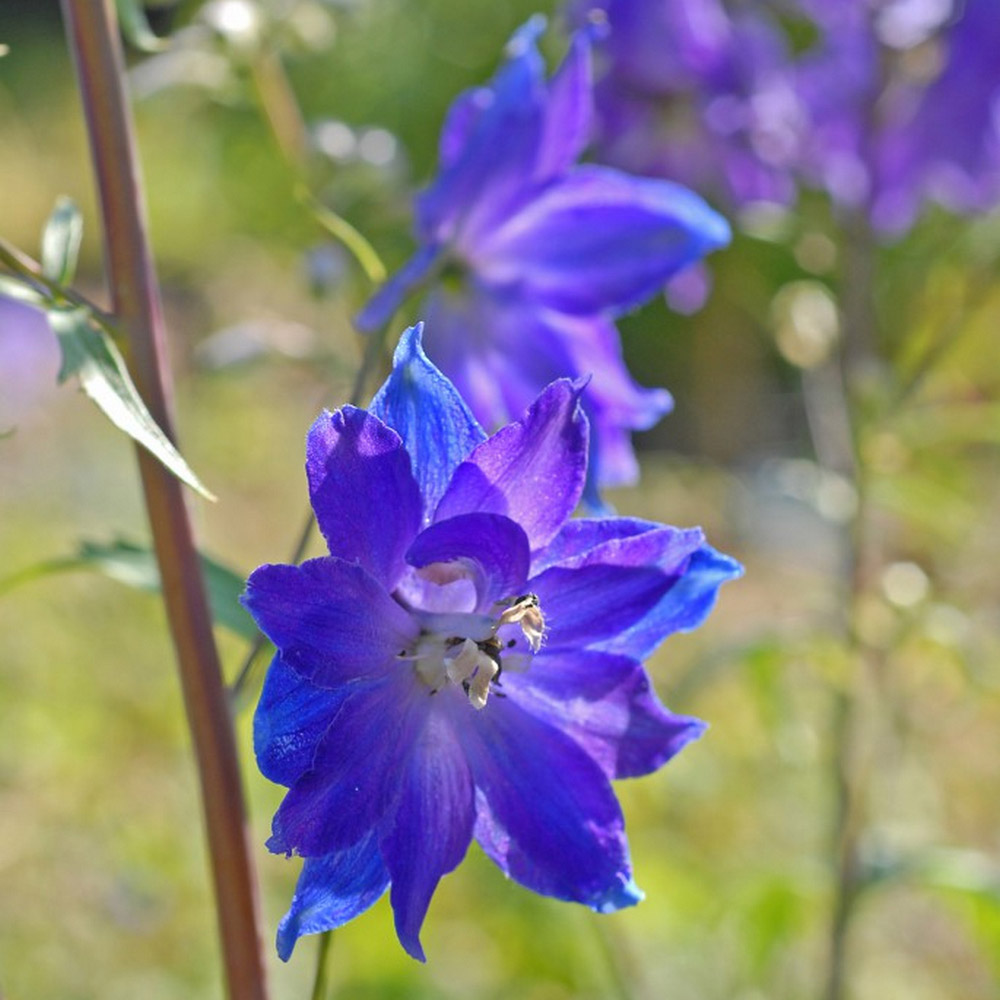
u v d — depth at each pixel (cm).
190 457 137
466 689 35
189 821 83
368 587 33
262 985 38
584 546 35
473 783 35
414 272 42
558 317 43
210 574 39
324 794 33
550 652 35
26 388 119
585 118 42
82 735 88
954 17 56
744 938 64
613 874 35
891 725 68
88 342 35
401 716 34
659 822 84
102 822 82
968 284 59
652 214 42
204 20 48
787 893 60
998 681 59
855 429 58
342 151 51
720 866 81
